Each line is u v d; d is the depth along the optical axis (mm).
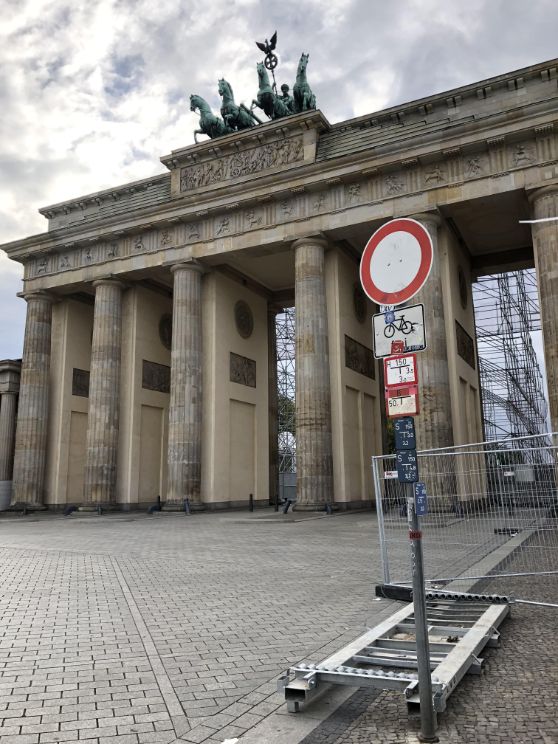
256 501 64062
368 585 17547
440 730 7746
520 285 83688
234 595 16594
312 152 54375
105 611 14836
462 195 47156
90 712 8555
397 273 9531
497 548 14867
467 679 9555
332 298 54875
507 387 89188
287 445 116562
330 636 12297
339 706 8680
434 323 47000
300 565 21828
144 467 64375
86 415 71062
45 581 19031
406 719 8148
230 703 8852
